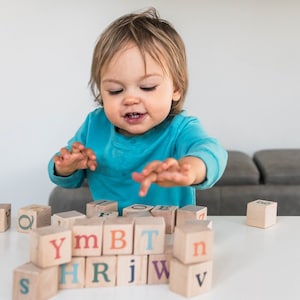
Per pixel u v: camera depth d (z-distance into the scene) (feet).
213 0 7.27
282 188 6.12
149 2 7.16
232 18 7.33
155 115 2.35
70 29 7.12
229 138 7.70
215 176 2.09
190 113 7.59
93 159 2.45
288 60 7.49
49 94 7.27
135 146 2.74
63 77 7.23
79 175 2.79
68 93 7.28
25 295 1.58
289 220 2.61
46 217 2.33
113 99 2.33
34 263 1.66
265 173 6.35
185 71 2.66
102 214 2.20
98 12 7.10
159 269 1.75
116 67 2.26
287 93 7.60
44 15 7.06
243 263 1.95
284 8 7.34
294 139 7.74
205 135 2.55
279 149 7.60
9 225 2.39
